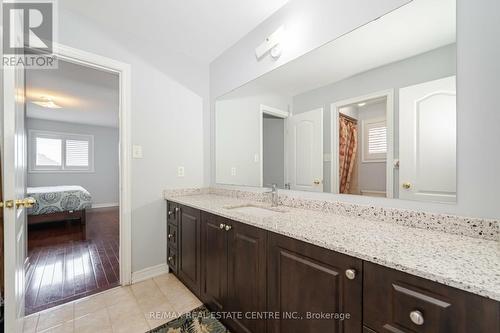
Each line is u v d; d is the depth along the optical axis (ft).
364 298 2.56
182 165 7.81
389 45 3.94
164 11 5.76
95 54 6.10
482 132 3.00
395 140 3.92
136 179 6.82
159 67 7.29
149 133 7.07
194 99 8.14
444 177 3.35
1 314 4.07
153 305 5.69
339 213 4.61
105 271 7.53
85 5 5.55
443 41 3.36
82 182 19.72
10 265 3.61
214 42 7.20
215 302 5.17
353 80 4.47
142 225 6.95
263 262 3.89
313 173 5.24
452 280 1.94
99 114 16.25
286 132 5.79
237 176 7.29
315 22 4.92
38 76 9.59
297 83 5.43
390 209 3.88
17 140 4.13
